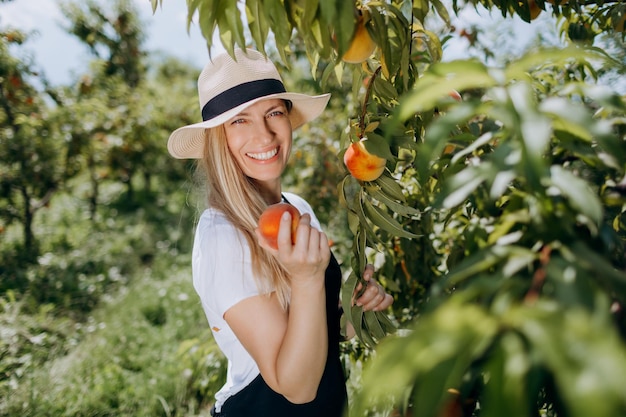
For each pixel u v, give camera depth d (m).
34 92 8.34
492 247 0.69
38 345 4.88
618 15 1.60
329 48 1.00
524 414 0.47
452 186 0.67
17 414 3.81
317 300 1.16
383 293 1.56
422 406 0.50
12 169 8.19
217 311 1.38
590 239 0.77
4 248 8.08
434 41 1.60
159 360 4.75
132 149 11.13
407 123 1.52
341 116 5.41
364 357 2.26
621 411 0.42
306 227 1.12
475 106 0.64
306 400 1.25
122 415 3.88
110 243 9.19
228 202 1.53
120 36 13.09
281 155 1.65
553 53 0.64
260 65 1.61
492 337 0.53
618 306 0.70
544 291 0.61
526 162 0.60
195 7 0.97
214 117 1.58
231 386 1.54
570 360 0.45
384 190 1.43
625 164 0.67
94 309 6.43
